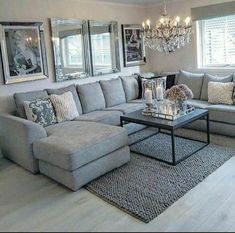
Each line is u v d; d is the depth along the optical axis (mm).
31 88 4070
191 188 2674
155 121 3330
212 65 5074
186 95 3582
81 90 4328
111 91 4703
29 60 3969
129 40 5457
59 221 2273
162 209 2361
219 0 4641
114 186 2803
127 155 3266
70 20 4410
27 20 3908
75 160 2680
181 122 3229
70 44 4477
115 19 5160
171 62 5594
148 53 5953
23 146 3170
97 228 2154
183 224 2148
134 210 2363
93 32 4789
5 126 3477
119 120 4160
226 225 2102
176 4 5230
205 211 2299
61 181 2846
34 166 3150
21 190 2830
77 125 3516
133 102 4824
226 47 4836
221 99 4203
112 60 5191
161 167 3168
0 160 3682
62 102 3861
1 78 3717
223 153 3418
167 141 3977
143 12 5723
